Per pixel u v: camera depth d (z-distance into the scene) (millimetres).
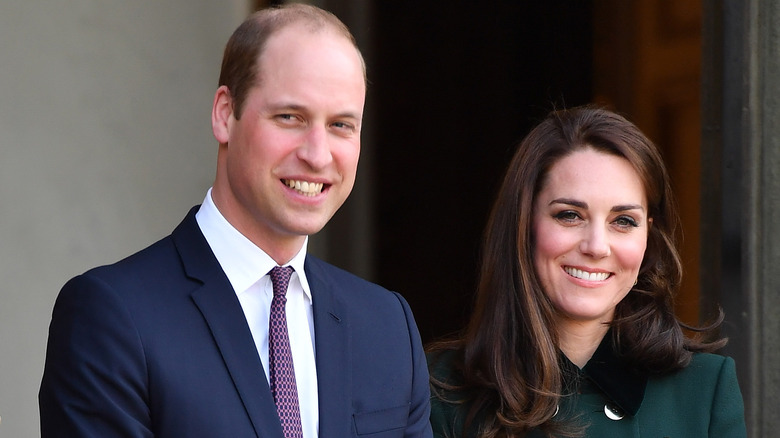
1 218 15141
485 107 27703
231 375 7621
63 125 15820
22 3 15398
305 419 7949
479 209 28141
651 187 10125
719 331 14641
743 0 14398
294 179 7668
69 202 15875
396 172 27625
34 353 15461
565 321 10430
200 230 8109
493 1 27297
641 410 10242
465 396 10406
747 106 14430
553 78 26391
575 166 9977
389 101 27328
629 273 10070
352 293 8727
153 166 16938
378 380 8406
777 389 14438
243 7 18375
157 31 16938
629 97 23797
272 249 8016
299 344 8141
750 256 14461
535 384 10023
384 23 26938
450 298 28188
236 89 7828
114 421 7176
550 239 10039
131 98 16625
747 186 14461
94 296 7520
